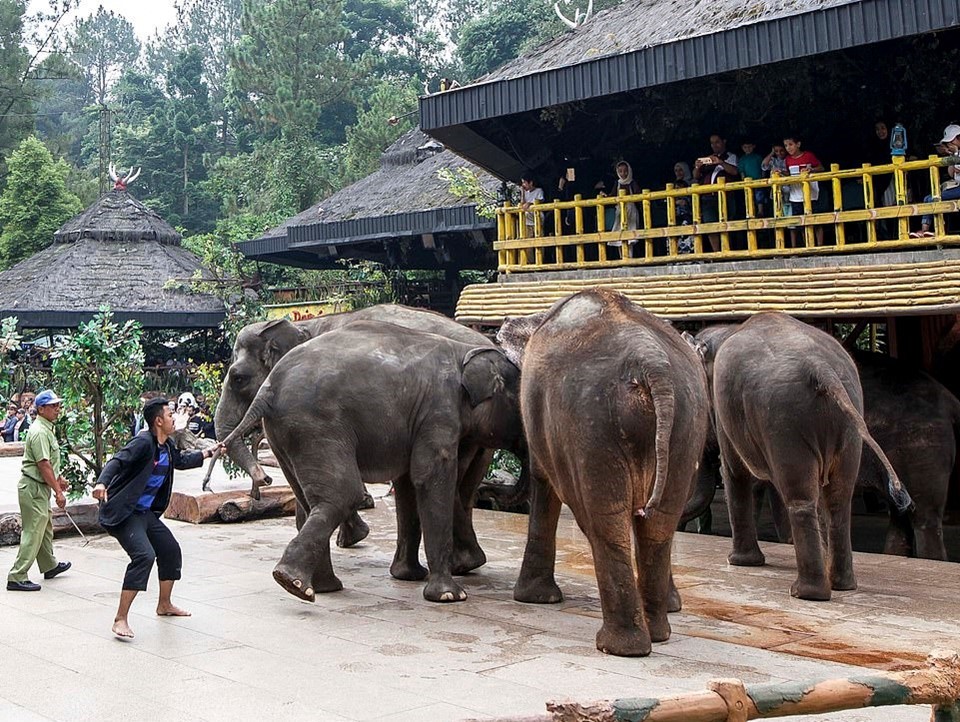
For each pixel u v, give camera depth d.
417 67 62.41
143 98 74.00
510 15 47.53
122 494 6.38
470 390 7.53
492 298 12.91
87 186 51.97
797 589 7.21
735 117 14.43
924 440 9.28
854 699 3.11
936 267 9.71
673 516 5.65
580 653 5.75
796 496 7.13
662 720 2.86
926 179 13.08
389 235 18.95
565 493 5.80
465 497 8.31
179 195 60.50
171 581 6.81
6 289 30.95
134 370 11.63
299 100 42.81
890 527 9.84
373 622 6.61
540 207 12.99
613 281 11.92
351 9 66.19
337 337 7.53
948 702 3.21
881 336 16.89
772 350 7.32
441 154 23.00
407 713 4.72
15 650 5.95
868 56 12.38
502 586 7.82
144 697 5.02
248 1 46.81
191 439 15.99
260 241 22.50
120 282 29.89
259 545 9.91
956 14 9.38
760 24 10.54
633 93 13.44
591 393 5.48
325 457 7.06
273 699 4.97
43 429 7.93
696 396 5.65
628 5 15.41
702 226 11.52
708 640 6.02
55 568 8.30
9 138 48.34
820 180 10.83
